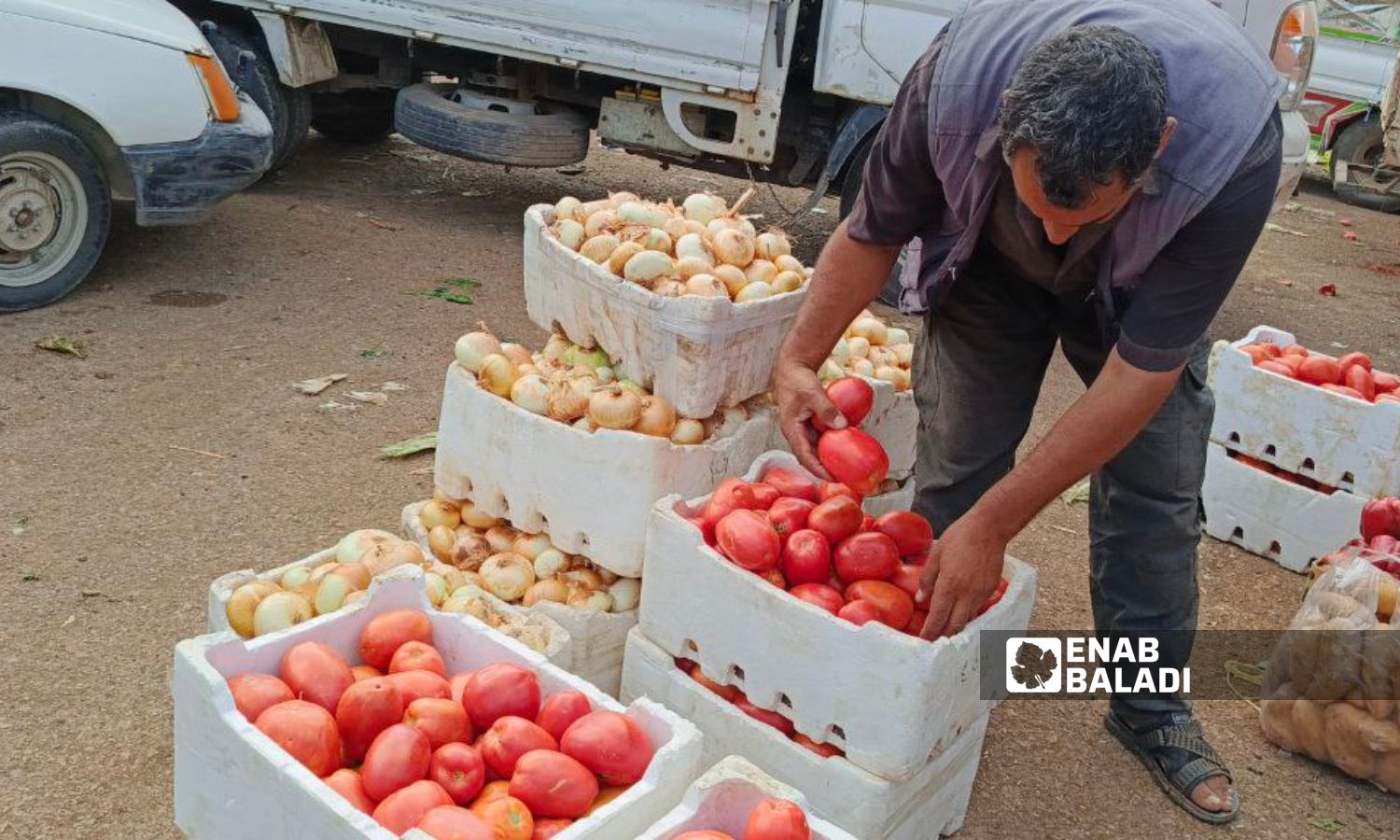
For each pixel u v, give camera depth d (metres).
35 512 3.94
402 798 2.04
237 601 2.66
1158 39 2.22
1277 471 4.78
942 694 2.54
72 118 5.64
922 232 2.82
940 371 3.15
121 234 6.74
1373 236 11.41
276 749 2.08
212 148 5.79
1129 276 2.34
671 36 6.77
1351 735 3.38
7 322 5.40
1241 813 3.28
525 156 7.48
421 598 2.60
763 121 6.88
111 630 3.40
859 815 2.59
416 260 6.98
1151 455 3.01
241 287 6.19
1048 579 4.41
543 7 6.91
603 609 3.13
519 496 3.22
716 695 2.82
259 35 7.61
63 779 2.84
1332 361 4.73
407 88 7.83
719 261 3.32
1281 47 6.73
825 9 6.68
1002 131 2.05
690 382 3.07
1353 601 3.42
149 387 4.94
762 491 2.91
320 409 4.94
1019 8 2.38
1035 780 3.31
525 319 6.24
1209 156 2.15
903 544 2.79
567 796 2.12
